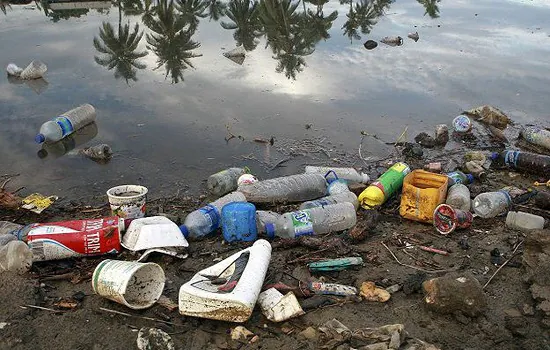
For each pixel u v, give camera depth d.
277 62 2.88
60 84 2.46
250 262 1.04
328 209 1.32
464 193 1.42
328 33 3.43
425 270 1.16
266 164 1.77
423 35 3.40
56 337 0.93
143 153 1.83
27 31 3.35
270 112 2.19
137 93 2.38
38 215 1.42
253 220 1.27
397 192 1.54
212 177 1.56
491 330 0.96
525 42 3.21
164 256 1.19
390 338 0.89
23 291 1.02
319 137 1.97
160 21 3.56
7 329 0.93
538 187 1.58
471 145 1.93
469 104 2.28
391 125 2.08
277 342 0.93
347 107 2.25
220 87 2.48
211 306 0.94
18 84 2.45
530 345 0.92
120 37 3.18
